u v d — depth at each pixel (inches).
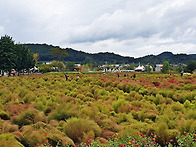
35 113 271.6
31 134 200.2
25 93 488.4
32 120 262.2
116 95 466.0
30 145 194.1
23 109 316.5
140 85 651.5
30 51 2106.3
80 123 226.2
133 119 281.4
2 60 1509.6
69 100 410.3
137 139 192.2
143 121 288.4
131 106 342.3
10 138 184.1
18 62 1809.8
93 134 210.2
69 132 219.5
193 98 418.9
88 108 312.7
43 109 330.3
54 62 2866.6
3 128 225.0
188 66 2787.9
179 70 2694.4
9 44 1558.8
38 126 234.4
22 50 1897.1
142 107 354.0
